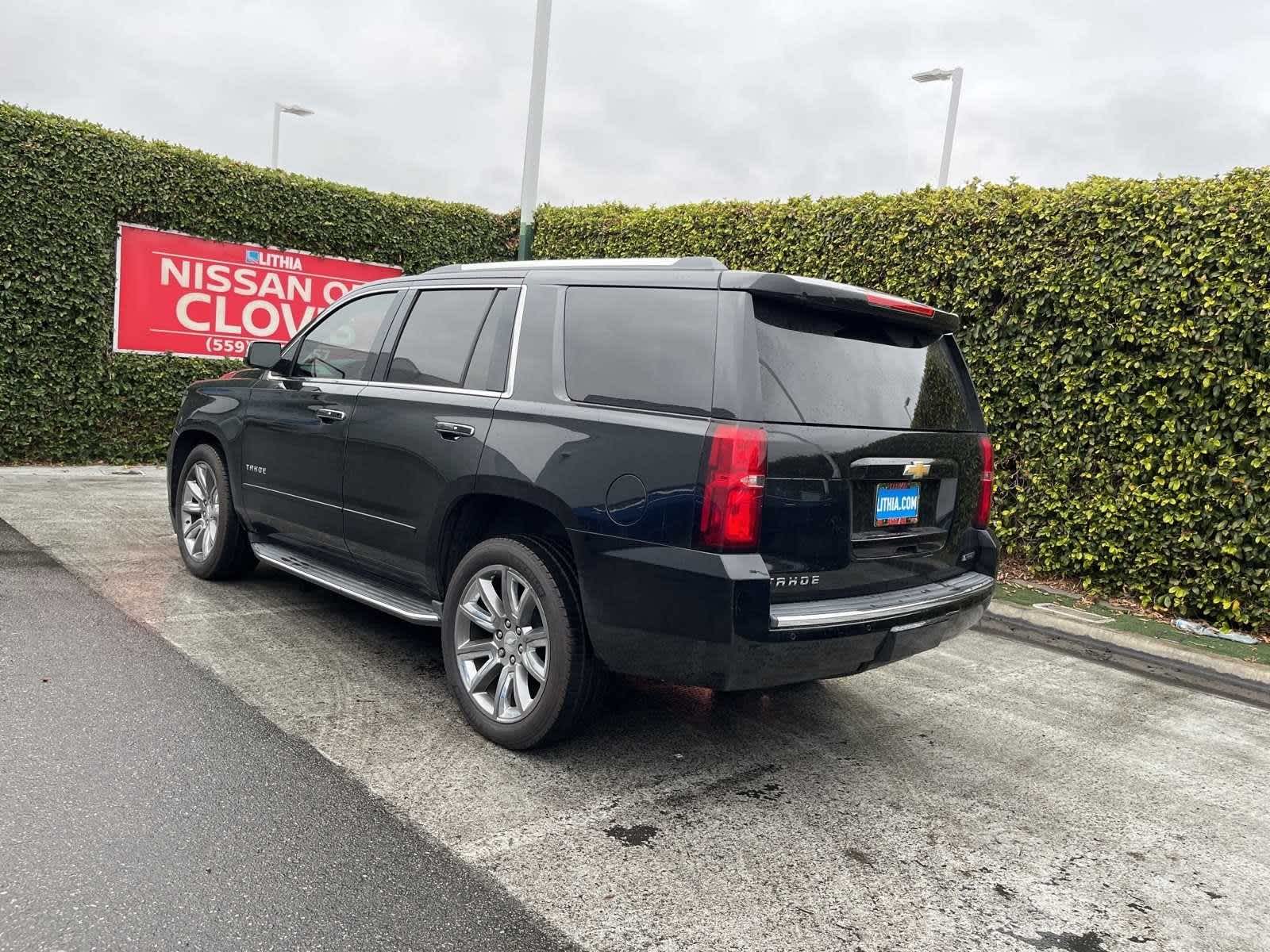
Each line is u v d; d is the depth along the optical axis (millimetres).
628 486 3232
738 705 4461
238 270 10906
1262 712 5016
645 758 3723
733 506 3008
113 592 5312
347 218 11633
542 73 10680
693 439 3094
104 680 3951
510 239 12953
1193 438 6504
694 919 2605
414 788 3250
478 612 3789
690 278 3350
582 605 3402
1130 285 6734
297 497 4828
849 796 3520
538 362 3723
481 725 3717
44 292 9453
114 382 10094
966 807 3502
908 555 3658
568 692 3445
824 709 4500
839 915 2693
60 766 3139
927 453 3730
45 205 9344
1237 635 6281
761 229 9102
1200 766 4117
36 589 5215
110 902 2418
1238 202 6184
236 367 11023
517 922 2516
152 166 10055
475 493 3781
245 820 2910
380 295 4711
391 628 5062
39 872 2518
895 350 3768
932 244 7832
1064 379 7145
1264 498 6184
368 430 4320
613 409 3383
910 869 2994
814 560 3227
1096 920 2779
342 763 3389
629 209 11070
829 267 8562
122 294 10086
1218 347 6301
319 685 4148
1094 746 4270
